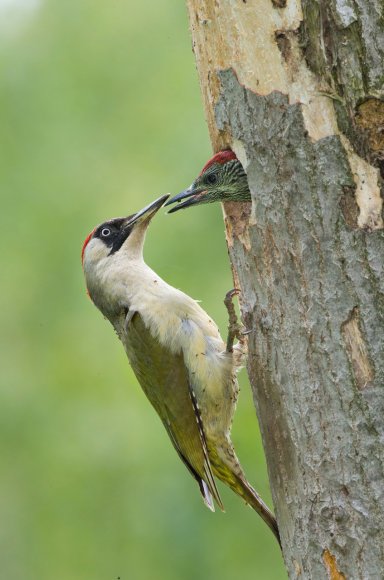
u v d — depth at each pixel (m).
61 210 15.95
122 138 16.17
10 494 15.45
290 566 8.77
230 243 9.73
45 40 16.58
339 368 8.28
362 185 8.30
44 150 16.20
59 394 15.62
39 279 15.88
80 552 14.88
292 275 8.62
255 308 9.03
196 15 9.35
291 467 8.68
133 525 14.48
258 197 8.86
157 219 15.40
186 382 10.91
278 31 8.66
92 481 15.01
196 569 14.05
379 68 8.27
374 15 8.27
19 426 15.57
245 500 10.95
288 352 8.66
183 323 10.87
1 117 16.36
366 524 8.12
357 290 8.24
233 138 9.04
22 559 15.34
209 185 10.02
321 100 8.46
